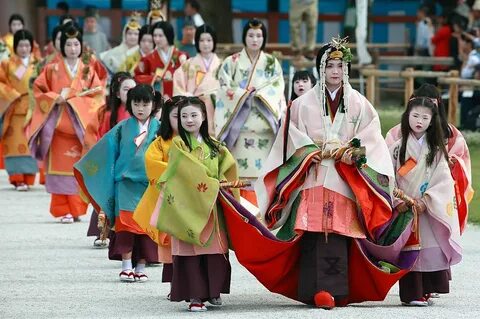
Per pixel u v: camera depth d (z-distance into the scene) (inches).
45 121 1003.9
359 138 633.6
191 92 1056.2
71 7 2177.7
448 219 637.3
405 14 2265.0
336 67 640.4
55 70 1023.6
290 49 2003.0
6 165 1241.4
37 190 1242.6
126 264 729.0
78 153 1003.9
